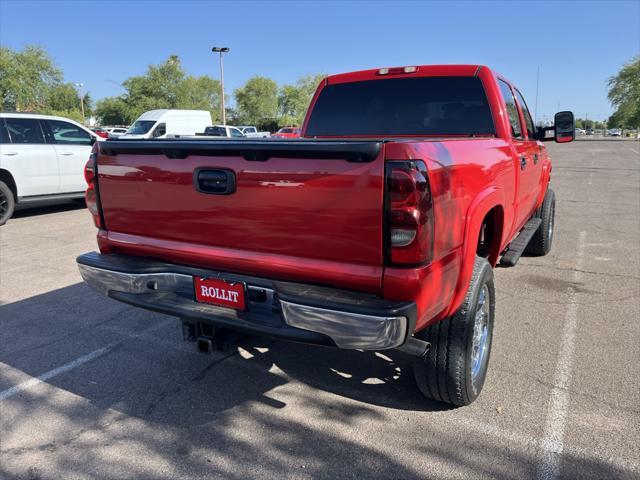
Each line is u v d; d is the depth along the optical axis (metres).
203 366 3.78
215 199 2.76
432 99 4.37
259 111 79.12
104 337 4.30
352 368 3.74
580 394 3.28
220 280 2.79
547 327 4.33
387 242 2.31
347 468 2.65
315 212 2.46
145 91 63.50
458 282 2.70
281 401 3.30
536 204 5.68
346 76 4.72
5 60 48.00
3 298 5.27
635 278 5.68
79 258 3.27
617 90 78.38
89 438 2.93
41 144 9.89
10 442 2.90
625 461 2.65
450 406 3.19
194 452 2.80
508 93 4.58
